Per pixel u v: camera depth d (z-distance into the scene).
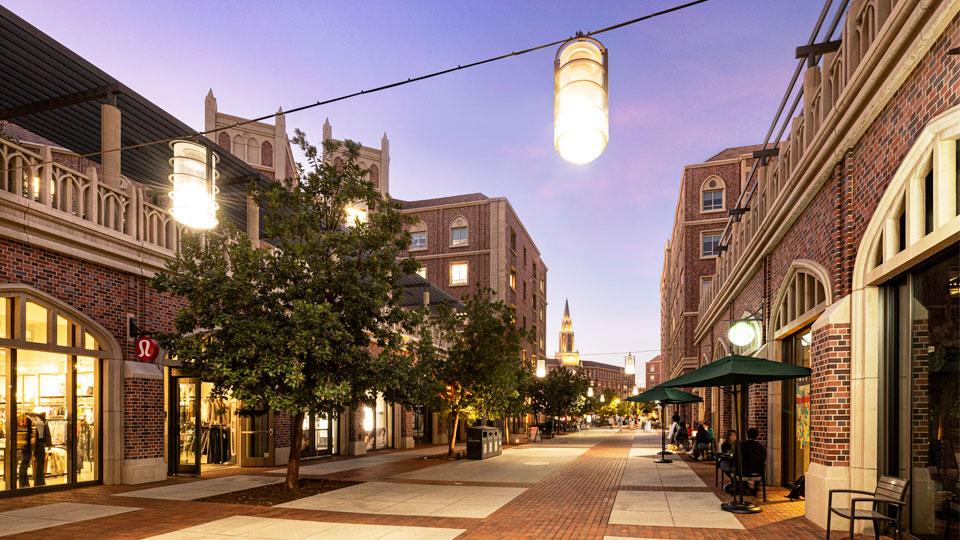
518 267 47.00
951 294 5.77
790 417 11.48
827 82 8.77
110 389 12.05
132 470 12.04
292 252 10.69
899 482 6.09
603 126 3.50
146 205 12.96
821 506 7.73
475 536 7.50
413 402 13.42
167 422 13.72
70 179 11.07
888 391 7.21
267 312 10.68
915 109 6.11
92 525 8.15
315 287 10.77
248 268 10.34
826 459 7.72
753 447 9.95
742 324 13.26
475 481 13.09
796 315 10.38
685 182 38.59
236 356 9.62
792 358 11.40
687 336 37.25
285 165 41.44
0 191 9.51
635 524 8.20
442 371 19.66
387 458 19.53
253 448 16.22
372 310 11.15
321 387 9.91
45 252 10.70
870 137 7.30
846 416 7.64
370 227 11.81
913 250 6.11
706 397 27.44
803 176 9.59
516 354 21.14
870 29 7.24
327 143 11.68
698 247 37.75
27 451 10.60
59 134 15.55
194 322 10.30
